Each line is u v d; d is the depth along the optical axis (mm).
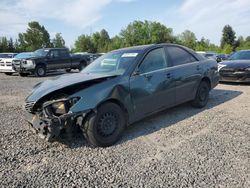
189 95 5832
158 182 3068
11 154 3951
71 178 3238
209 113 5820
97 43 81688
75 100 3891
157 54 5207
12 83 12578
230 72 9547
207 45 82375
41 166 3570
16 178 3270
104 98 4039
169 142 4254
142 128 4980
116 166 3504
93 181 3154
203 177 3133
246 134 4477
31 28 63469
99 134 4062
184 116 5648
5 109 6836
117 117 4270
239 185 2943
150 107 4848
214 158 3609
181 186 2963
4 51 57219
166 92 5141
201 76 6078
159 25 82625
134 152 3922
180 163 3508
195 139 4328
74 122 3924
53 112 3902
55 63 17469
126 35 82375
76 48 81062
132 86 4488
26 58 16312
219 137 4371
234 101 6965
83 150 4051
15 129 5113
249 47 75562
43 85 4527
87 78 4309
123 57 5020
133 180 3137
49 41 66188
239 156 3646
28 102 4172
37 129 4043
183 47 6016
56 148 4156
